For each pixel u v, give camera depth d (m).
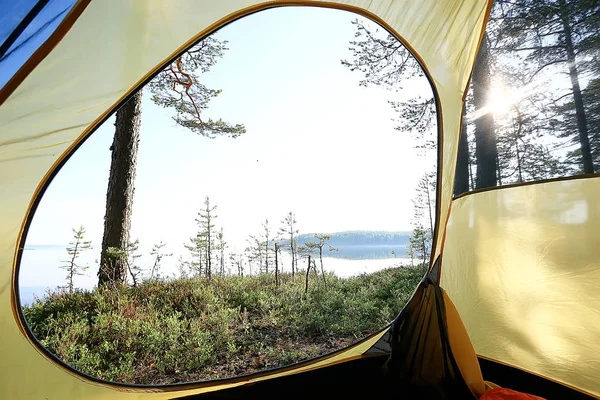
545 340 2.28
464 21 2.04
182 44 1.52
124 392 2.10
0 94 1.22
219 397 2.25
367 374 2.28
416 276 7.75
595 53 6.21
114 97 1.48
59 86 1.33
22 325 1.75
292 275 8.35
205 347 4.18
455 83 2.28
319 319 5.21
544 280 2.34
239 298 6.07
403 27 2.11
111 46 1.36
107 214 6.33
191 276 7.26
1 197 1.49
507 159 7.12
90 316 4.69
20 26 1.10
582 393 2.06
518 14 6.84
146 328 4.42
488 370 2.52
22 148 1.41
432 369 2.00
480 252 2.68
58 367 1.90
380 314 5.75
